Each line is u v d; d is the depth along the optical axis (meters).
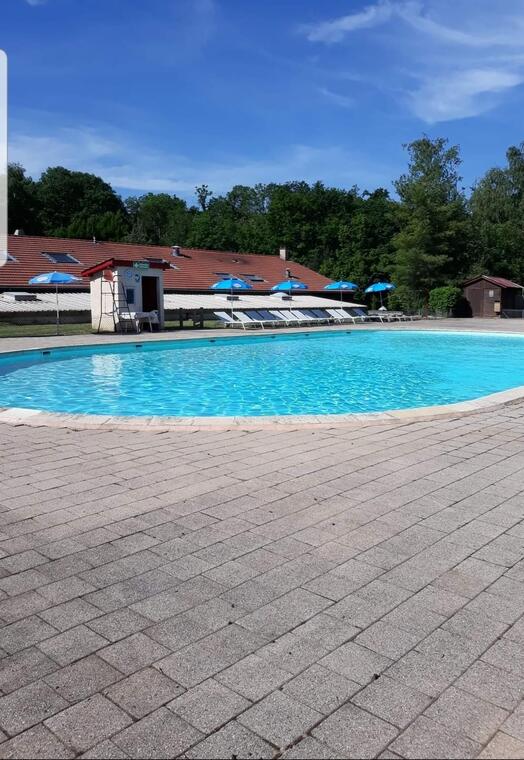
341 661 2.47
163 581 3.16
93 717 2.14
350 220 58.03
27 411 7.83
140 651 2.54
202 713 2.16
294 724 2.11
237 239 62.50
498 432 6.71
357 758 1.95
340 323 31.30
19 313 24.73
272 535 3.76
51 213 68.06
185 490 4.66
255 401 10.74
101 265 21.94
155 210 75.75
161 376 13.55
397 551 3.53
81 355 16.94
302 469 5.24
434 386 12.40
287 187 66.94
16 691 2.28
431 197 41.97
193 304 30.73
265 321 26.36
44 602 2.95
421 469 5.23
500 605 2.91
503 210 53.88
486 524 3.95
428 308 39.53
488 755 1.97
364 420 7.16
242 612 2.85
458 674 2.38
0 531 3.83
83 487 4.74
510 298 38.84
